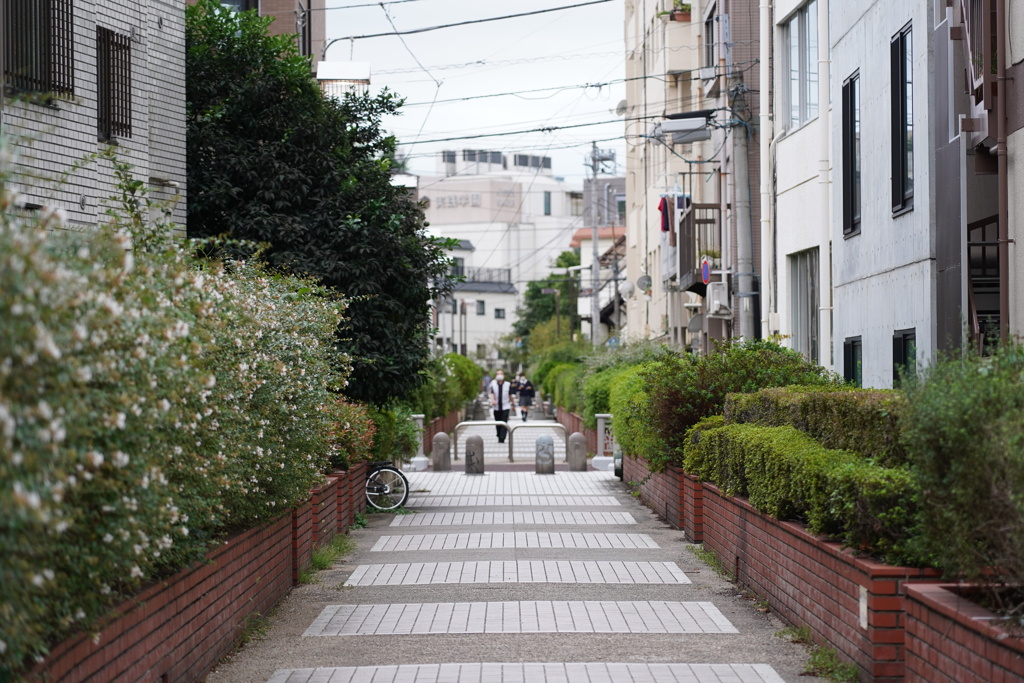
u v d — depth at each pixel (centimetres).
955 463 580
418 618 980
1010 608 576
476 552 1370
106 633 590
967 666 578
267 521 991
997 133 1116
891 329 1461
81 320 470
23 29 1287
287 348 1059
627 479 2209
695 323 2905
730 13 2575
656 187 4153
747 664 805
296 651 863
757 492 1016
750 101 2583
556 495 2061
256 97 1883
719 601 1049
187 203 1805
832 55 1767
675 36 3234
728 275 2484
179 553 707
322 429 1201
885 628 700
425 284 1908
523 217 12962
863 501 718
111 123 1480
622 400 2078
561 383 4788
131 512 559
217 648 821
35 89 1302
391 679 771
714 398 1580
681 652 845
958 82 1221
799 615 891
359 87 2820
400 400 1986
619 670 790
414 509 1848
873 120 1546
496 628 934
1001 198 1095
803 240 1967
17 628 441
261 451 849
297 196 1841
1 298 387
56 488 430
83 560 522
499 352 10550
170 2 1697
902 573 700
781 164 2106
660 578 1177
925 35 1323
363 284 1800
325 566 1257
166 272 700
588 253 9431
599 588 1120
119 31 1511
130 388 530
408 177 4672
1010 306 1098
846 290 1691
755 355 1599
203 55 1905
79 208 1383
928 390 621
